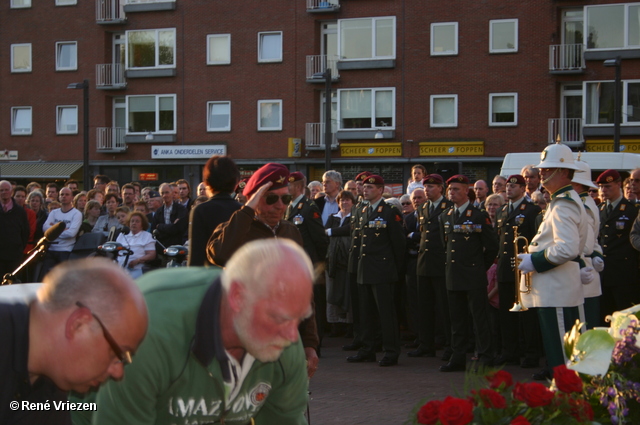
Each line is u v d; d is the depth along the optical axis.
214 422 2.77
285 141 30.58
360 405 6.73
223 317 2.54
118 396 2.57
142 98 32.47
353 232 9.56
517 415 2.83
